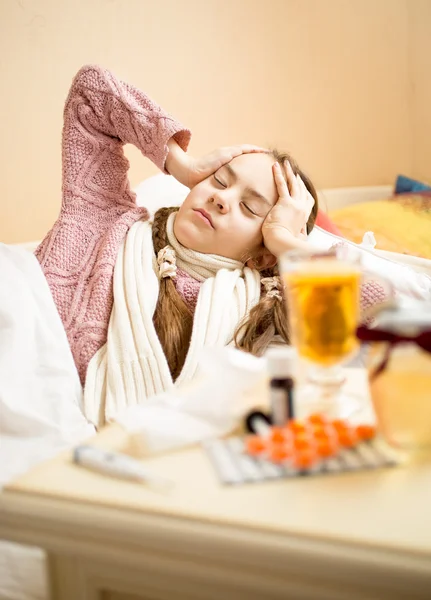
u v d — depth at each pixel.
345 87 2.58
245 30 2.32
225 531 0.51
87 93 1.49
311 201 1.42
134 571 0.56
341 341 0.69
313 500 0.54
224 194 1.37
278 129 2.45
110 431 0.70
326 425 0.64
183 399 0.74
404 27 2.64
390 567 0.47
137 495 0.56
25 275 1.28
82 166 1.48
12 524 0.57
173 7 2.16
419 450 0.62
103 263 1.36
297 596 0.50
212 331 1.25
